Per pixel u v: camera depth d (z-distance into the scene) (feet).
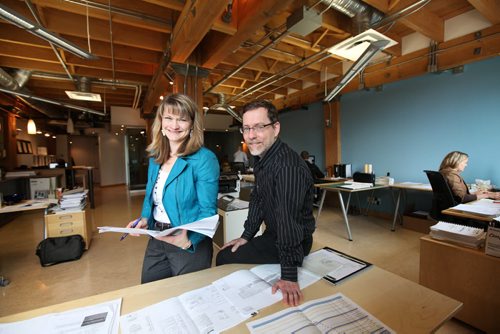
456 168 9.30
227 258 4.17
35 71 13.50
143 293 2.94
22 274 8.55
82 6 7.95
